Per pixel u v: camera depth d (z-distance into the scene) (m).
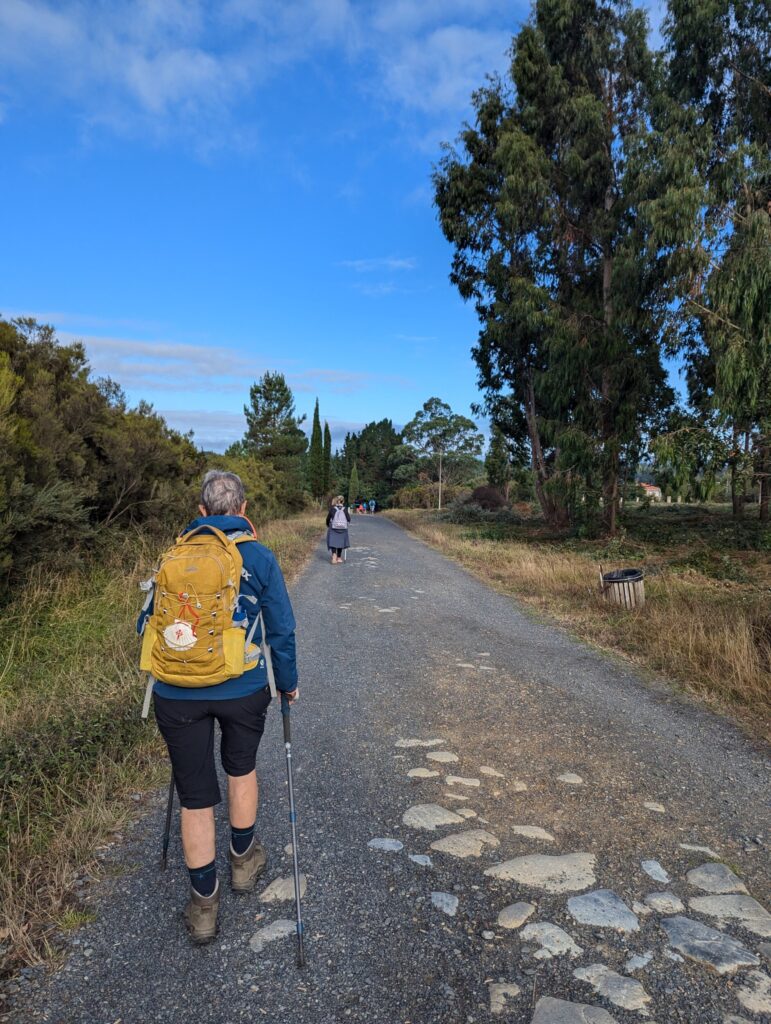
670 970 2.38
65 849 3.09
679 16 17.64
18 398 8.94
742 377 13.65
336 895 2.83
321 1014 2.18
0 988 2.26
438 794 3.83
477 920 2.67
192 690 2.49
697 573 13.05
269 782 3.97
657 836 3.39
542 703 5.54
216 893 2.53
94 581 9.27
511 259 23.36
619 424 19.58
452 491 62.31
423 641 7.72
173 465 13.33
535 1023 2.13
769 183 16.17
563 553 17.75
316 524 29.31
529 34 21.22
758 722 5.16
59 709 4.70
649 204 15.80
